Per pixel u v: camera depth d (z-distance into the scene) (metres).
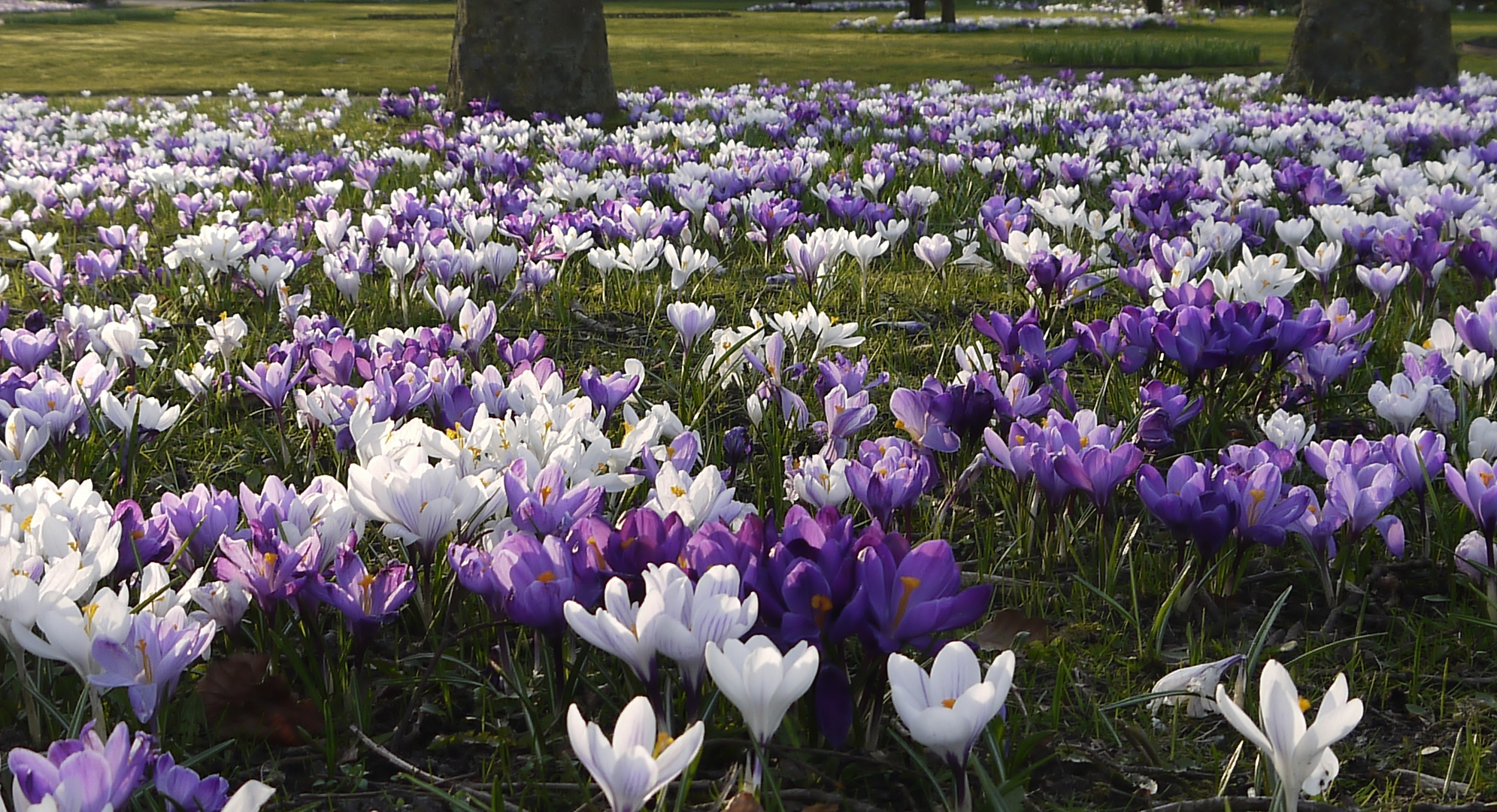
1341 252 1.88
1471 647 1.08
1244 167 2.63
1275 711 0.77
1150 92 5.84
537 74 5.16
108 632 0.84
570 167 2.99
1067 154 3.25
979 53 10.21
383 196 3.06
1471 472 1.06
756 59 9.53
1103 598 1.09
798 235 2.54
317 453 1.40
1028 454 1.14
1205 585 1.15
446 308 1.59
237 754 0.95
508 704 1.00
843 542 0.91
